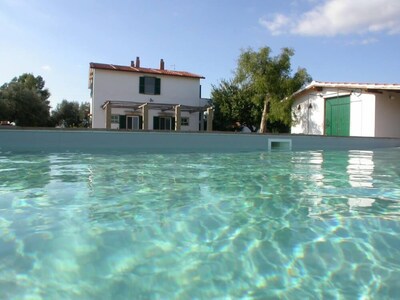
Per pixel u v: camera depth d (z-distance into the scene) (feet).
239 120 84.23
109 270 5.39
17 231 6.93
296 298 4.75
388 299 4.74
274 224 7.64
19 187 11.48
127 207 8.91
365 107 49.14
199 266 5.60
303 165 19.38
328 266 5.67
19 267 5.40
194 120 76.48
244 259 5.87
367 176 15.02
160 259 5.80
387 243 6.59
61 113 137.80
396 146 41.86
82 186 11.75
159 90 74.23
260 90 65.62
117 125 70.13
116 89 70.90
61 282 5.00
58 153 24.02
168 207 8.97
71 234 6.81
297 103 63.36
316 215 8.37
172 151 28.19
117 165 17.78
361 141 39.14
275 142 34.50
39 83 178.50
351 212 8.63
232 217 8.14
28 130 25.81
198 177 14.15
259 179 13.84
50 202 9.37
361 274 5.41
